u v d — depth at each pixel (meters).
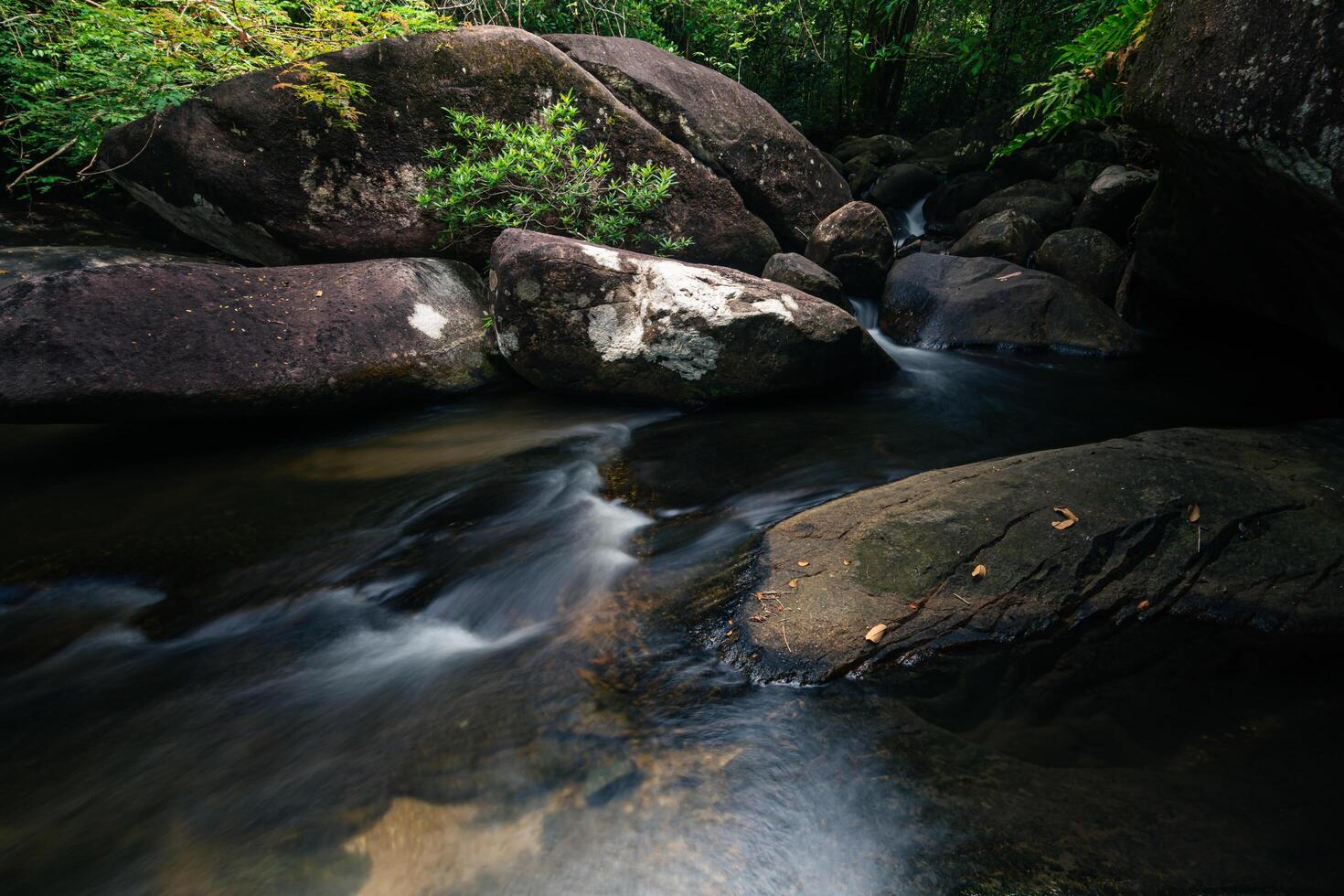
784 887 1.55
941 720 2.01
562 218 5.68
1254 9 2.86
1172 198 5.12
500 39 5.65
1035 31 9.59
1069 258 6.39
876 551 2.59
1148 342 5.83
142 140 5.31
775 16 11.39
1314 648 2.23
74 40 5.37
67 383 3.57
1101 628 2.34
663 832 1.69
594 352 4.52
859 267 6.57
